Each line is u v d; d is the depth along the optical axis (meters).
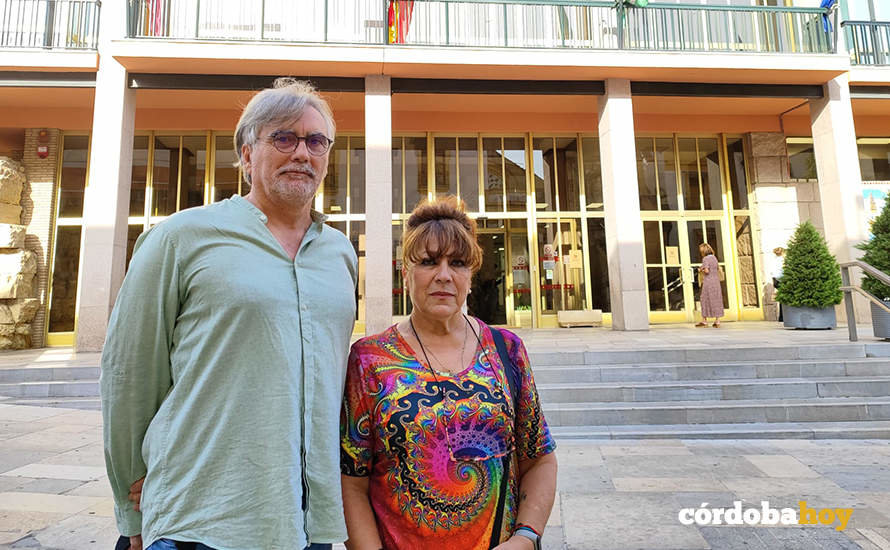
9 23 9.41
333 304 1.33
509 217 11.36
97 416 5.32
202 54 8.55
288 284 1.27
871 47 10.45
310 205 1.45
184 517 1.12
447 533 1.21
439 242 1.39
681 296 11.52
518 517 1.32
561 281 11.33
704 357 6.01
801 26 10.24
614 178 9.52
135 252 1.29
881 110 11.43
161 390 1.25
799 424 4.80
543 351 6.23
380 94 9.27
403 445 1.24
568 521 2.81
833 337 7.06
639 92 9.92
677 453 4.13
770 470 3.64
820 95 10.16
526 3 9.59
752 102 10.91
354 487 1.30
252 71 9.02
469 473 1.24
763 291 11.38
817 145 10.30
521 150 11.58
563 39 10.02
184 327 1.21
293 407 1.18
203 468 1.13
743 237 11.69
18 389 5.92
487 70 9.32
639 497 3.16
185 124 10.62
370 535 1.24
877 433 4.53
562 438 4.63
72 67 8.77
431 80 9.54
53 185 10.36
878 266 6.51
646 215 11.72
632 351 6.09
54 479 3.47
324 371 1.26
